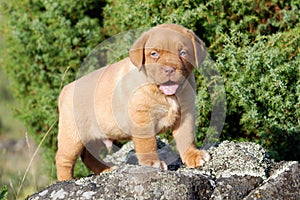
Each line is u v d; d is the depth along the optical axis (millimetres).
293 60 5734
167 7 6016
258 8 6148
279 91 5688
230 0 6039
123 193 4016
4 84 11992
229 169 4281
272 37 5668
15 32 7020
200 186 4055
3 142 10461
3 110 11648
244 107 5801
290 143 6035
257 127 5902
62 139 4844
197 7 5926
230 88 5742
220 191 4082
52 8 6801
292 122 5832
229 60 5762
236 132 6059
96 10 7086
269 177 4234
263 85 5645
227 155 4406
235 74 5707
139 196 3979
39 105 7082
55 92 6844
